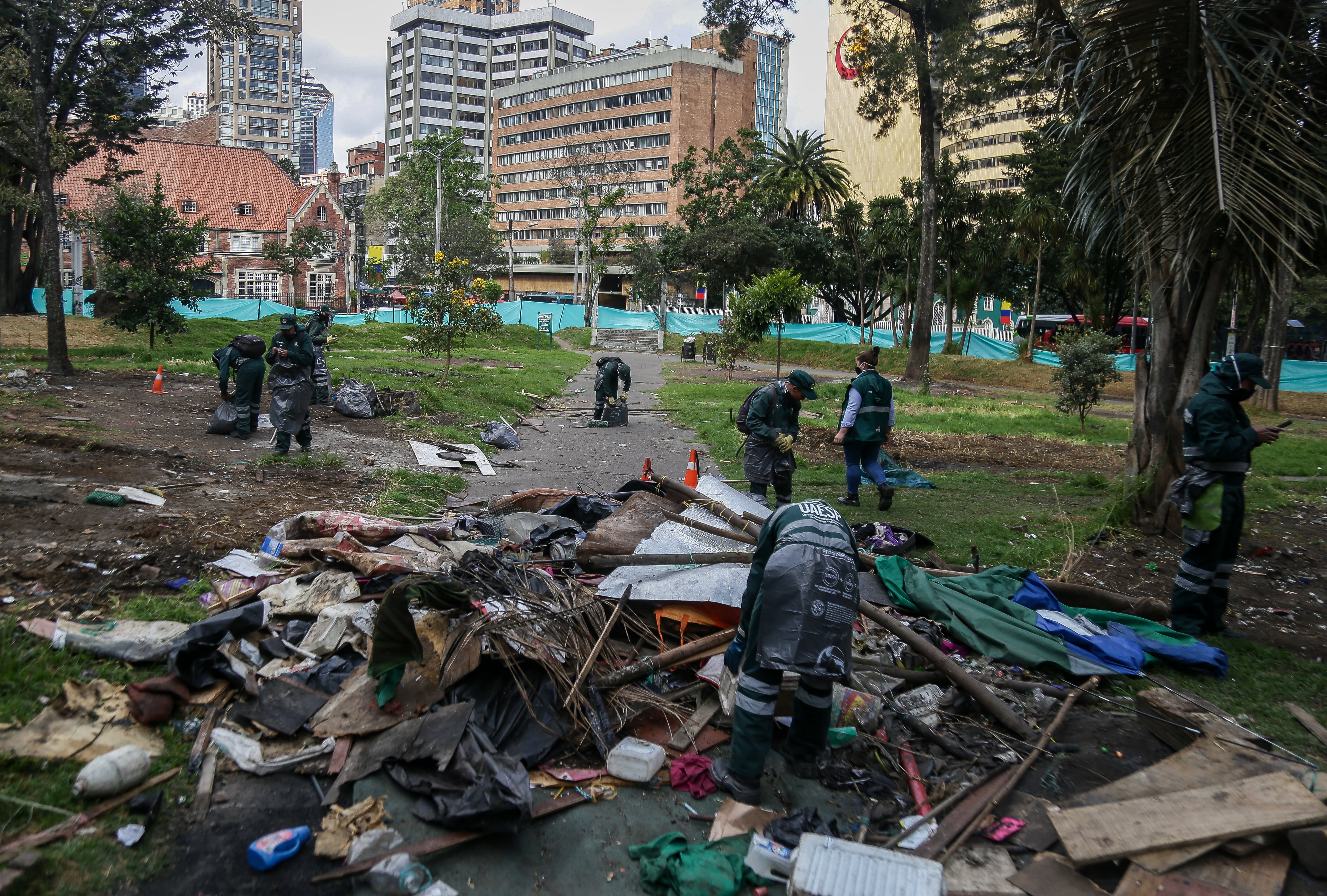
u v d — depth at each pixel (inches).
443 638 160.2
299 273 2706.7
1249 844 118.3
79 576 196.9
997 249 1540.4
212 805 129.5
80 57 821.9
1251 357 205.2
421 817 127.3
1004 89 956.0
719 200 2305.6
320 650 172.2
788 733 164.2
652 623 189.2
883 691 175.8
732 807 135.6
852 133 3757.4
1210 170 257.9
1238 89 256.8
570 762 149.3
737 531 228.7
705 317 2095.2
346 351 1098.1
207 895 111.0
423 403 566.6
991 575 224.7
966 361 1398.9
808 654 134.3
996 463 513.3
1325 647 211.2
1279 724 165.9
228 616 170.4
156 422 443.5
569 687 158.1
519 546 238.4
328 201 2908.5
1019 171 1534.2
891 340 1797.5
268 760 141.2
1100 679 185.6
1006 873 123.4
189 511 259.9
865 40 1040.2
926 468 486.3
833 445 544.1
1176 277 305.3
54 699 144.1
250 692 156.8
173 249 794.2
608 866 123.8
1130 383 1233.4
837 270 2192.4
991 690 178.5
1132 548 293.9
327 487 321.1
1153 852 119.3
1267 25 262.8
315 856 120.3
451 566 194.1
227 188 2869.1
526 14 5565.9
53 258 591.2
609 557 204.4
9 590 182.9
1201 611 211.9
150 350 804.0
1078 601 223.6
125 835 118.3
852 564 142.6
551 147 4525.1
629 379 623.2
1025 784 147.0
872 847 122.5
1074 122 298.8
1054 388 1261.1
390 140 5935.0
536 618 170.7
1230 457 206.1
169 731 143.6
